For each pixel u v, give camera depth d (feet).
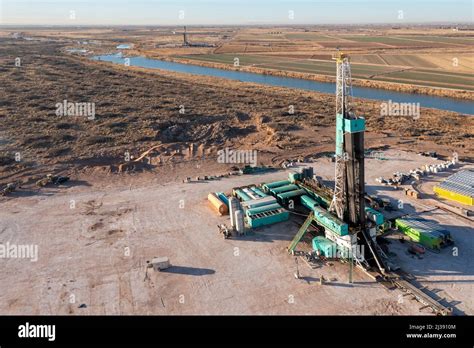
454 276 97.66
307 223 113.91
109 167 169.78
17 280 98.73
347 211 105.29
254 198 135.33
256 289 94.84
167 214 132.57
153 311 87.92
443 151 186.91
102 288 95.81
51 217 130.41
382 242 112.88
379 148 191.01
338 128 102.42
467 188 138.10
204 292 94.02
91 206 138.51
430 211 130.82
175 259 107.45
